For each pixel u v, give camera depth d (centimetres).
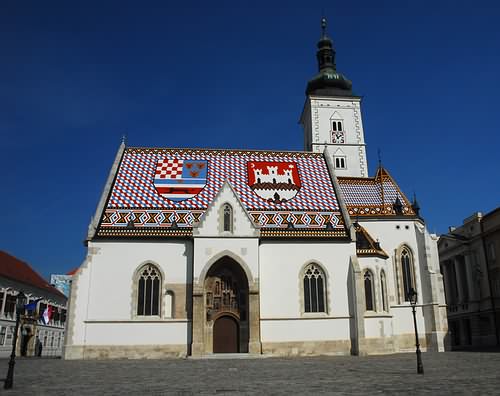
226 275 5116
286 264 5184
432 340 5709
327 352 4981
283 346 4950
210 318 4994
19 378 2900
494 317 7419
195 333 4759
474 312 7869
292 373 3011
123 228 5091
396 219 6144
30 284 8294
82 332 4756
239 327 4988
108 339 4769
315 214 5566
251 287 4934
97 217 5119
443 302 5831
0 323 7194
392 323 5472
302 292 5116
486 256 7694
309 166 6272
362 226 6100
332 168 6209
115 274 4934
